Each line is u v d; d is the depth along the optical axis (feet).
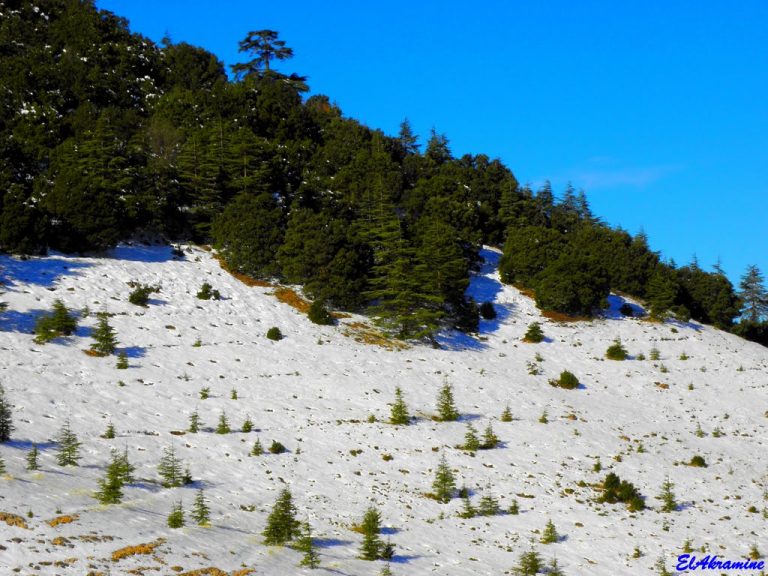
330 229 228.02
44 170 245.65
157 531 88.53
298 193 263.90
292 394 161.79
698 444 168.45
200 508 96.78
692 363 226.79
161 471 113.60
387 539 103.60
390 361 191.11
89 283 195.52
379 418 155.22
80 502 93.45
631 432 169.68
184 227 247.29
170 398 148.56
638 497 132.05
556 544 110.52
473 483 130.93
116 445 121.49
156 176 248.73
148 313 190.29
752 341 289.53
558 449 152.66
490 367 199.62
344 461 133.18
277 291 222.89
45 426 122.52
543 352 218.38
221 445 130.82
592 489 135.23
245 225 229.25
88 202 213.25
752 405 198.18
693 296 293.43
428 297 208.33
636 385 202.69
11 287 181.06
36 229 201.36
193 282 214.48
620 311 264.11
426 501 121.60
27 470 101.09
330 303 220.02
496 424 161.58
